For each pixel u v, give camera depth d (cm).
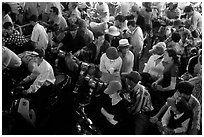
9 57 546
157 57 570
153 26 841
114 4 1004
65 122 507
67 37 653
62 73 563
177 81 567
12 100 513
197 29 843
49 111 507
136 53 694
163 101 552
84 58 640
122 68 588
